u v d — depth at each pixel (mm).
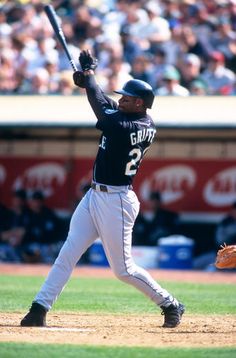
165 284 46562
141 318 29953
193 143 63688
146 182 64188
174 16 72062
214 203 63500
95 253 60188
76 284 46031
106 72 66438
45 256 61469
